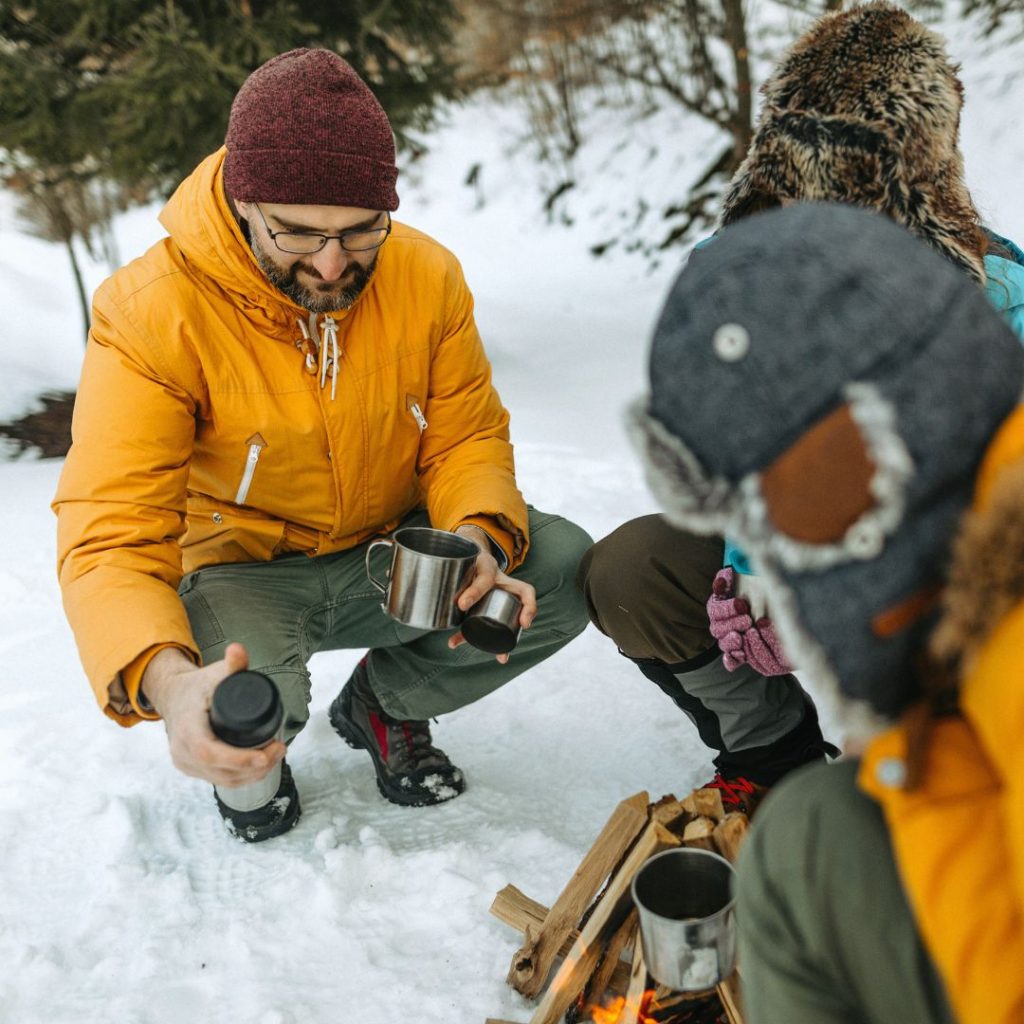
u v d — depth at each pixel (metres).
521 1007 1.77
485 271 10.42
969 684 0.71
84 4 5.44
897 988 0.76
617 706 2.76
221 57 5.55
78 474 1.93
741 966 0.88
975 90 10.06
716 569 1.92
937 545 0.73
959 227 1.52
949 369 0.72
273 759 1.49
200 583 2.16
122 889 2.08
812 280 0.74
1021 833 0.65
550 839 2.19
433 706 2.34
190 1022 1.77
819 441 0.74
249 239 1.95
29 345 7.33
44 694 2.96
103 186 7.04
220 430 2.07
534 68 10.70
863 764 0.79
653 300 9.23
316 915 2.00
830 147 1.50
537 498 4.41
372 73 6.33
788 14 9.64
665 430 0.80
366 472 2.19
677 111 10.97
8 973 1.88
